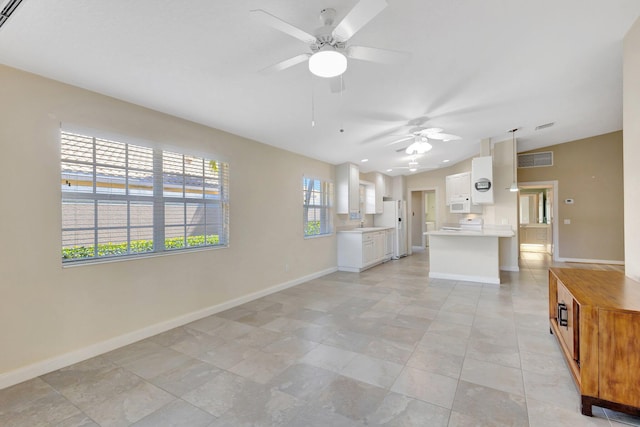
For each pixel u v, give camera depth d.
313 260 5.54
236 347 2.71
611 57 2.73
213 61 2.28
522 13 2.01
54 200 2.39
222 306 3.73
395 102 3.33
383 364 2.39
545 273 5.84
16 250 2.21
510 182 6.00
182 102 2.95
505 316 3.44
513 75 2.94
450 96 3.29
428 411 1.82
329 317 3.46
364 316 3.48
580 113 4.50
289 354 2.57
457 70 2.73
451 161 7.46
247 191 4.16
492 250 5.03
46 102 2.35
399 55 1.90
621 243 6.82
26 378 2.21
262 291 4.35
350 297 4.27
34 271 2.29
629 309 1.67
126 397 2.00
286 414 1.81
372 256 6.61
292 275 4.98
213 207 3.73
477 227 6.18
